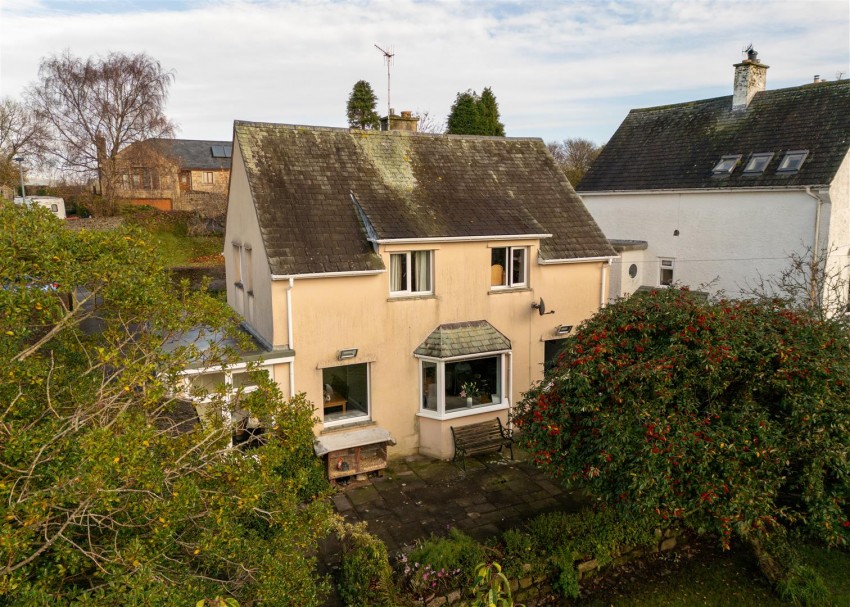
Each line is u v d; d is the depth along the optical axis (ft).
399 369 44.62
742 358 27.17
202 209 134.41
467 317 46.68
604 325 30.27
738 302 31.76
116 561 15.71
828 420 25.26
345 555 29.04
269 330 41.86
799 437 25.41
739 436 25.39
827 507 24.82
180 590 17.22
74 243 17.94
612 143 85.30
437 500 38.50
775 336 27.02
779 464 25.17
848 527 26.04
